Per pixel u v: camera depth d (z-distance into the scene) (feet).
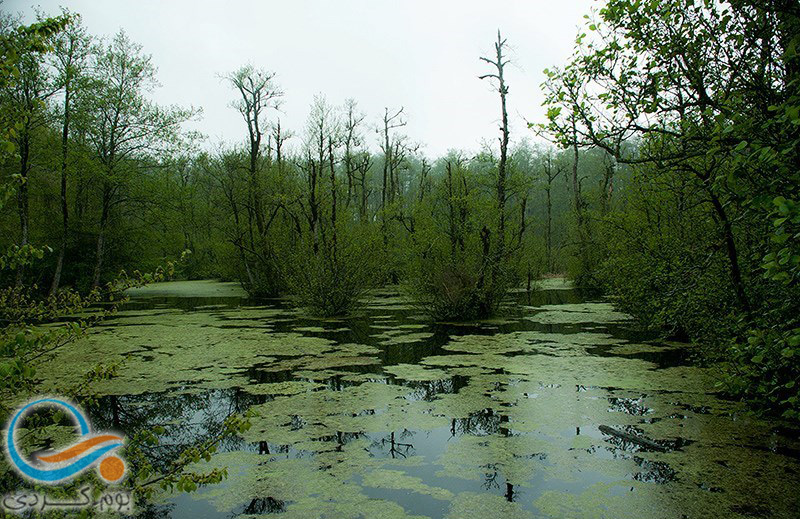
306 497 13.64
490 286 49.14
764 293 16.67
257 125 84.64
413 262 51.62
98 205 78.48
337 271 53.06
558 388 23.88
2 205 9.90
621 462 15.58
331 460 16.03
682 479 14.29
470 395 22.91
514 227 51.78
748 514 12.34
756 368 14.61
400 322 48.29
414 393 23.41
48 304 11.73
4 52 9.91
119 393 23.67
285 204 70.08
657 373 26.53
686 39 15.66
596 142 16.90
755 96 13.43
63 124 64.59
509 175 59.21
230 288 103.45
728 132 12.35
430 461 15.89
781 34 13.52
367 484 14.37
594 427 18.66
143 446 17.28
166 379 26.22
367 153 108.99
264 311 59.11
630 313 42.04
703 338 21.04
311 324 47.21
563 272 115.75
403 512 12.76
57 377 26.22
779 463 15.20
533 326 44.57
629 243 35.91
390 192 116.67
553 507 12.91
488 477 14.74
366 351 33.45
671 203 31.45
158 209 77.05
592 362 29.30
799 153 11.06
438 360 30.37
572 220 89.86
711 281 20.15
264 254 79.82
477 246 49.75
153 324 47.29
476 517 12.51
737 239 20.20
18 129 10.78
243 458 16.25
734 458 15.62
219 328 44.50
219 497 13.65
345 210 58.23
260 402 22.24
